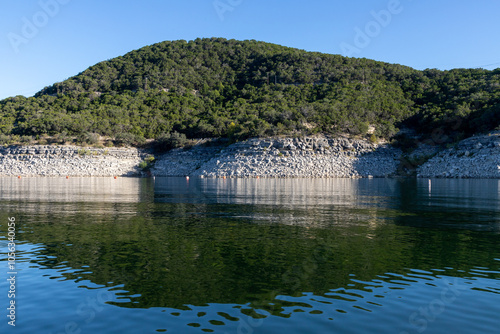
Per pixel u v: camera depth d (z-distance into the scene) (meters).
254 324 11.41
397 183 84.31
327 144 127.31
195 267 16.70
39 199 45.97
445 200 45.12
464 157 112.00
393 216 31.39
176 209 36.16
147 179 109.94
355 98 161.25
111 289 14.18
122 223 27.70
